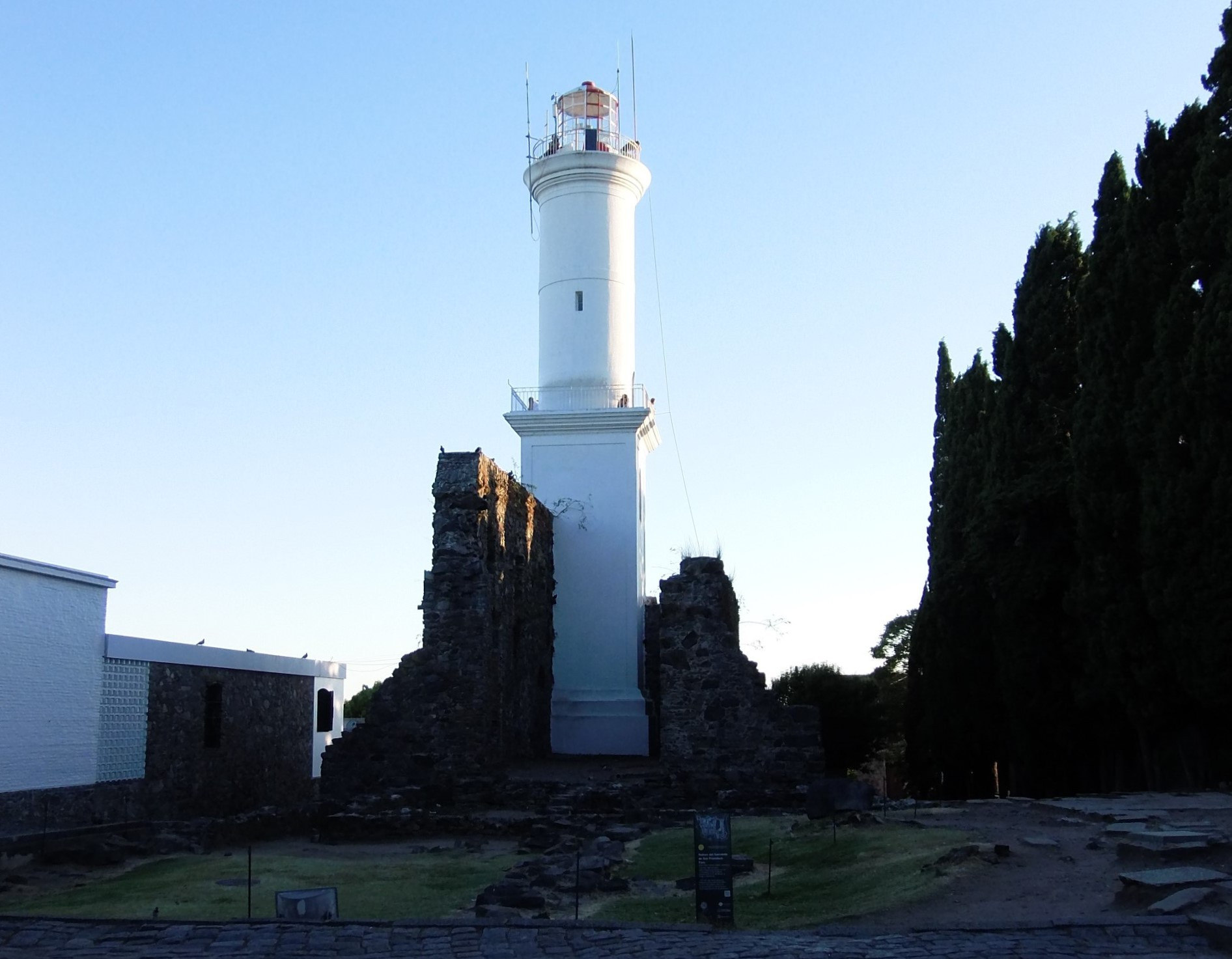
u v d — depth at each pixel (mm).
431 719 24703
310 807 22328
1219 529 18906
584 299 35844
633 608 33812
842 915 11406
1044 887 11344
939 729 29812
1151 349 21266
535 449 34875
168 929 10789
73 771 21438
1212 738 20578
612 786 24281
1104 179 23031
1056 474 24219
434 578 25500
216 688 26844
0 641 19625
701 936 10234
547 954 9836
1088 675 22531
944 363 36562
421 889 14961
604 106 38125
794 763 24641
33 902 14273
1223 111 20281
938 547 31453
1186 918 9734
